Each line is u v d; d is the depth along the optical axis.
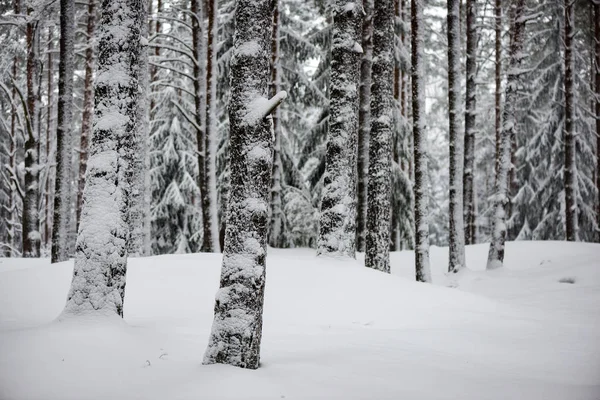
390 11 11.33
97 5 18.00
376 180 10.97
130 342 4.95
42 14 14.09
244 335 4.61
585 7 21.25
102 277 5.30
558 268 13.32
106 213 5.42
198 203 22.16
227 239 4.89
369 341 6.21
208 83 15.25
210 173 15.03
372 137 11.16
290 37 18.38
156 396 3.82
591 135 22.22
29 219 15.23
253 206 4.85
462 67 25.66
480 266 15.80
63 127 12.00
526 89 23.16
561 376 4.92
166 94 20.27
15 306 7.20
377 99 11.20
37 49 17.05
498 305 8.91
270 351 5.51
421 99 12.02
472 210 21.12
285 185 18.94
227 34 17.66
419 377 4.66
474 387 4.39
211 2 15.25
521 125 23.44
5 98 21.17
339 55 10.41
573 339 6.62
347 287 8.56
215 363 4.61
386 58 11.25
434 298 8.71
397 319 7.61
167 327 6.22
